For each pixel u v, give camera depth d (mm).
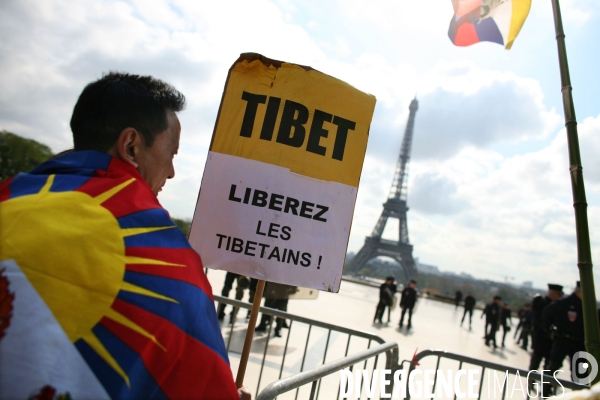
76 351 764
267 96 2070
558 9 2193
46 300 768
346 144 2154
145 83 1253
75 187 969
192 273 1000
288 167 2068
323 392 5230
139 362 818
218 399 923
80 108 1189
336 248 2131
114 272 855
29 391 702
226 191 2033
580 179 1925
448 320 21922
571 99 2049
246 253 2023
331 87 2119
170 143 1264
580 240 1858
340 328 3793
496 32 3225
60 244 825
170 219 1074
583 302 1816
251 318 1931
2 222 834
